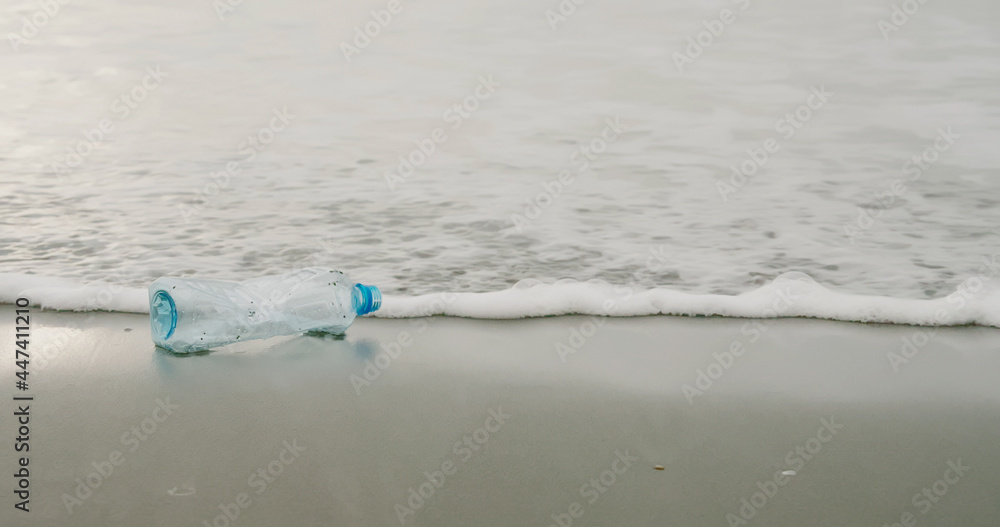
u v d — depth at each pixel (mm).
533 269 3219
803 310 2922
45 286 2969
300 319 2635
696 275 3178
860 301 2918
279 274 3115
